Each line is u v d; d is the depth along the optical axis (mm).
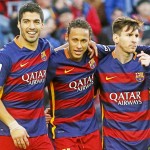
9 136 23328
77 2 38375
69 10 37125
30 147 23391
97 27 38000
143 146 24375
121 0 40312
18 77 23062
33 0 37656
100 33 36312
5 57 22953
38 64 23328
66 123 24266
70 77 24016
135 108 24312
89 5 38688
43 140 23562
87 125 24281
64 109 24203
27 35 22984
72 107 24172
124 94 24297
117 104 24297
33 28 22953
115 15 39875
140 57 24188
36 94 23328
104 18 40031
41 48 23469
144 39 34562
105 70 24375
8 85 23125
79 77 24078
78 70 24031
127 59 24375
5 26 36469
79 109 24203
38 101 23453
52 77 23953
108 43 35469
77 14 38344
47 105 28422
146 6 39281
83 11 38375
